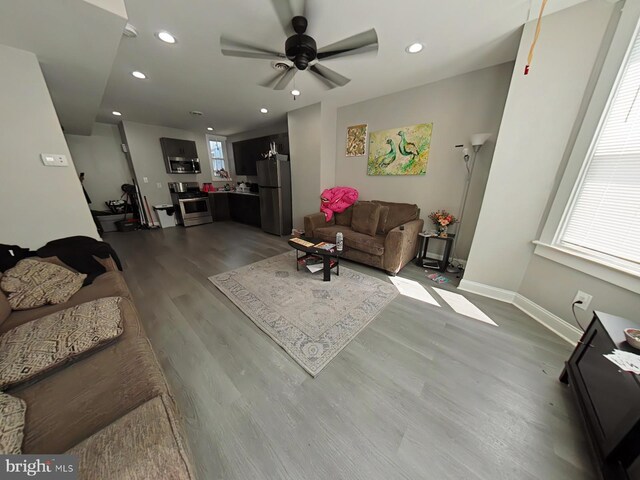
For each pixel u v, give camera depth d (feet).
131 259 10.45
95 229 7.11
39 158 5.93
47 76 6.71
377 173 11.29
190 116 13.64
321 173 12.44
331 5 4.92
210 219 18.65
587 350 3.88
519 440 3.33
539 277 6.11
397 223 10.03
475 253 7.25
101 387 2.78
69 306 4.50
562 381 4.26
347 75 8.33
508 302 6.89
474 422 3.56
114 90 9.43
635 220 4.42
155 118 14.06
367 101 10.95
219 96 10.26
